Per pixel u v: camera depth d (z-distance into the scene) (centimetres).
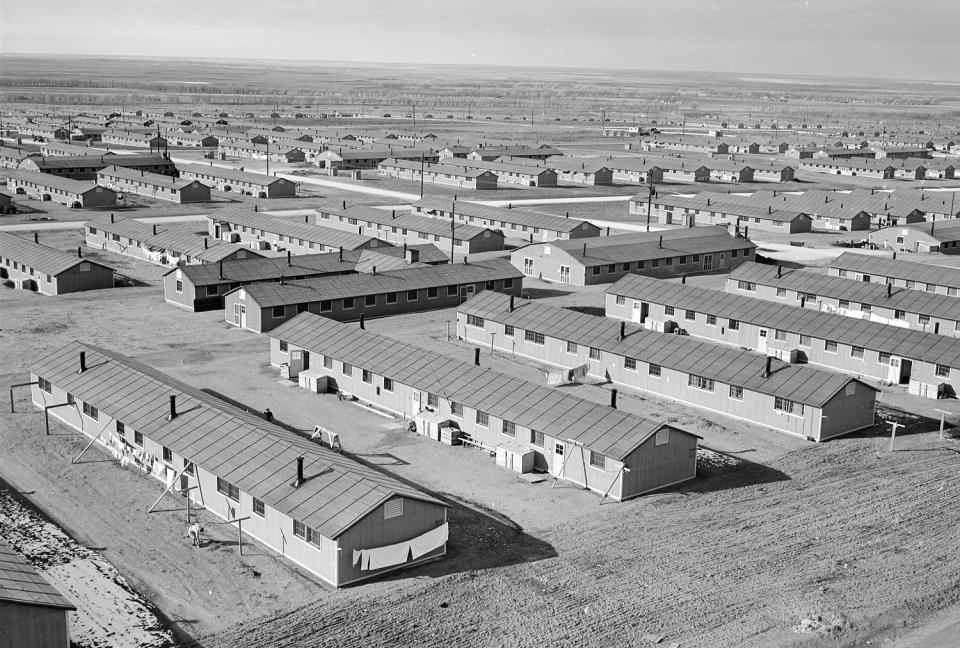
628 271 13300
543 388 7094
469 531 5722
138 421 6512
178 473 6153
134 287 12044
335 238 13988
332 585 5084
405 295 11162
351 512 5116
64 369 7475
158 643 4484
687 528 5794
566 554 5453
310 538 5191
